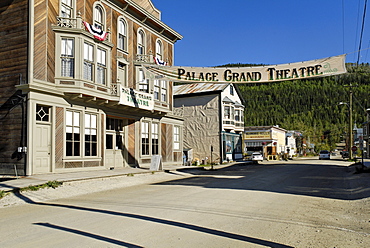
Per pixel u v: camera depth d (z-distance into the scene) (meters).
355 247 5.75
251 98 112.50
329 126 95.94
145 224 7.12
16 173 14.16
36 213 8.48
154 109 23.12
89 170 17.78
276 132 57.31
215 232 6.54
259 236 6.34
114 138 20.80
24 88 14.45
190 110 40.56
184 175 20.42
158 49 25.08
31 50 14.77
